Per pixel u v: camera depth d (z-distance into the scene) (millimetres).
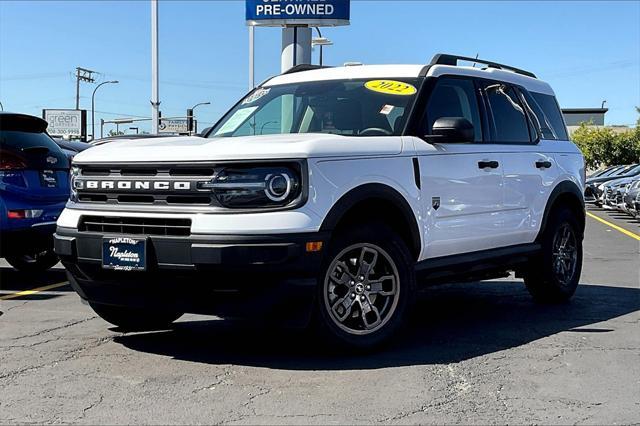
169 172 4938
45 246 8352
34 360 5211
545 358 5320
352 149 5152
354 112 6059
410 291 5469
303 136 5203
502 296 8109
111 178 5133
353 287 5207
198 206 4805
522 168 6836
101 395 4418
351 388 4551
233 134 6453
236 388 4547
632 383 4730
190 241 4699
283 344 5688
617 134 57625
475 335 6070
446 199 5871
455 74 6480
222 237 4645
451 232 5934
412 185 5527
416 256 5637
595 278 9492
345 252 5102
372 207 5363
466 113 6445
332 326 5082
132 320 5895
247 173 4754
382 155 5344
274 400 4320
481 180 6254
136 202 5031
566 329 6320
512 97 7172
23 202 8008
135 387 4574
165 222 4848
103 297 5250
